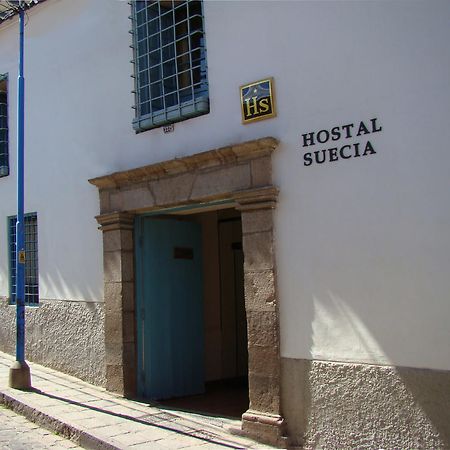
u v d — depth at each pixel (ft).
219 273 32.01
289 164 20.68
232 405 26.04
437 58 17.80
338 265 19.33
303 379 19.80
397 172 18.34
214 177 22.63
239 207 21.66
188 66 25.04
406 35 18.43
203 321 29.14
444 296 17.20
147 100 26.18
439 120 17.65
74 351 28.91
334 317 19.27
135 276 26.55
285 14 21.26
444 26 17.74
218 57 23.18
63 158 30.14
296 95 20.74
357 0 19.52
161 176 24.59
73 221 29.32
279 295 20.58
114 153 27.25
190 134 24.04
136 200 25.63
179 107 24.09
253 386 20.86
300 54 20.75
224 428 21.79
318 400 19.39
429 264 17.53
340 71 19.75
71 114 29.78
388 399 17.93
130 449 19.06
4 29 34.58
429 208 17.66
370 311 18.53
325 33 20.18
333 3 20.07
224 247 32.42
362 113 19.16
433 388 17.15
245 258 21.40
